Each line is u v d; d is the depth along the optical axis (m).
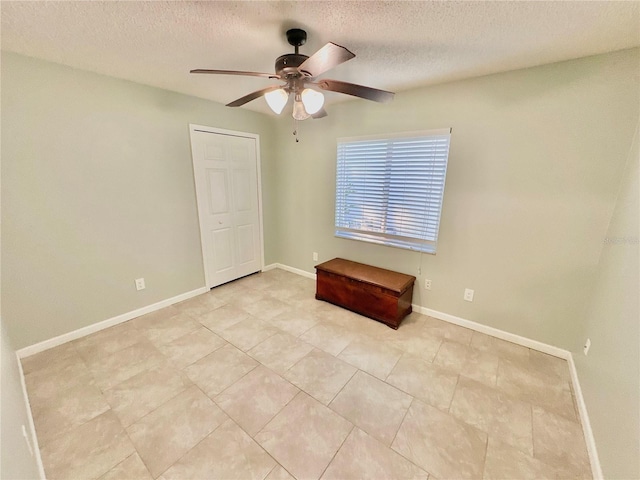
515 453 1.43
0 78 1.85
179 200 2.97
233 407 1.70
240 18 1.43
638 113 1.68
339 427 1.57
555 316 2.16
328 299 3.09
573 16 1.35
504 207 2.24
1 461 0.77
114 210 2.50
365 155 2.98
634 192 1.48
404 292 2.62
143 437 1.50
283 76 1.59
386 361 2.13
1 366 1.15
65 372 1.98
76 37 1.65
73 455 1.40
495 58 1.86
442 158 2.47
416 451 1.44
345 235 3.37
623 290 1.38
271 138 3.86
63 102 2.12
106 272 2.52
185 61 2.02
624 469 1.07
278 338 2.43
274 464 1.37
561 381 1.92
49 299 2.22
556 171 2.00
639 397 1.04
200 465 1.36
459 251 2.53
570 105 1.88
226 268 3.62
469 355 2.20
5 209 1.97
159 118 2.68
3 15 1.40
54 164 2.13
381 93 1.70
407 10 1.34
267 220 4.06
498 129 2.17
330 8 1.33
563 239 2.04
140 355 2.18
